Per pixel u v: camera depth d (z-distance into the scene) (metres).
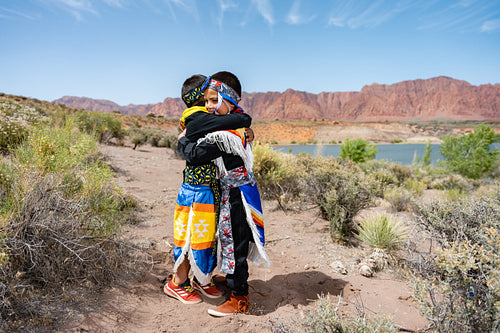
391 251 4.05
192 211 2.38
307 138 166.62
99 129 14.19
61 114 10.17
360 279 3.35
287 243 4.38
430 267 2.83
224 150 2.30
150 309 2.49
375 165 15.16
